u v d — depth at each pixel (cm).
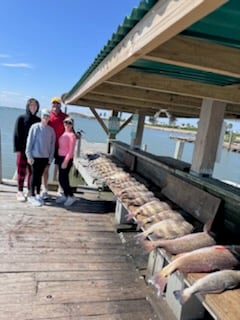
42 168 436
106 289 250
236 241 224
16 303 220
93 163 648
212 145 312
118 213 396
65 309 219
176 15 113
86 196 517
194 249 206
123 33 179
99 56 244
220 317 134
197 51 177
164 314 222
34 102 435
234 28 154
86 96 510
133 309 227
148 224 263
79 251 313
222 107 305
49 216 404
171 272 176
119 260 303
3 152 1273
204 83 293
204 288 155
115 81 280
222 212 256
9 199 453
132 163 562
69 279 259
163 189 382
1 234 333
